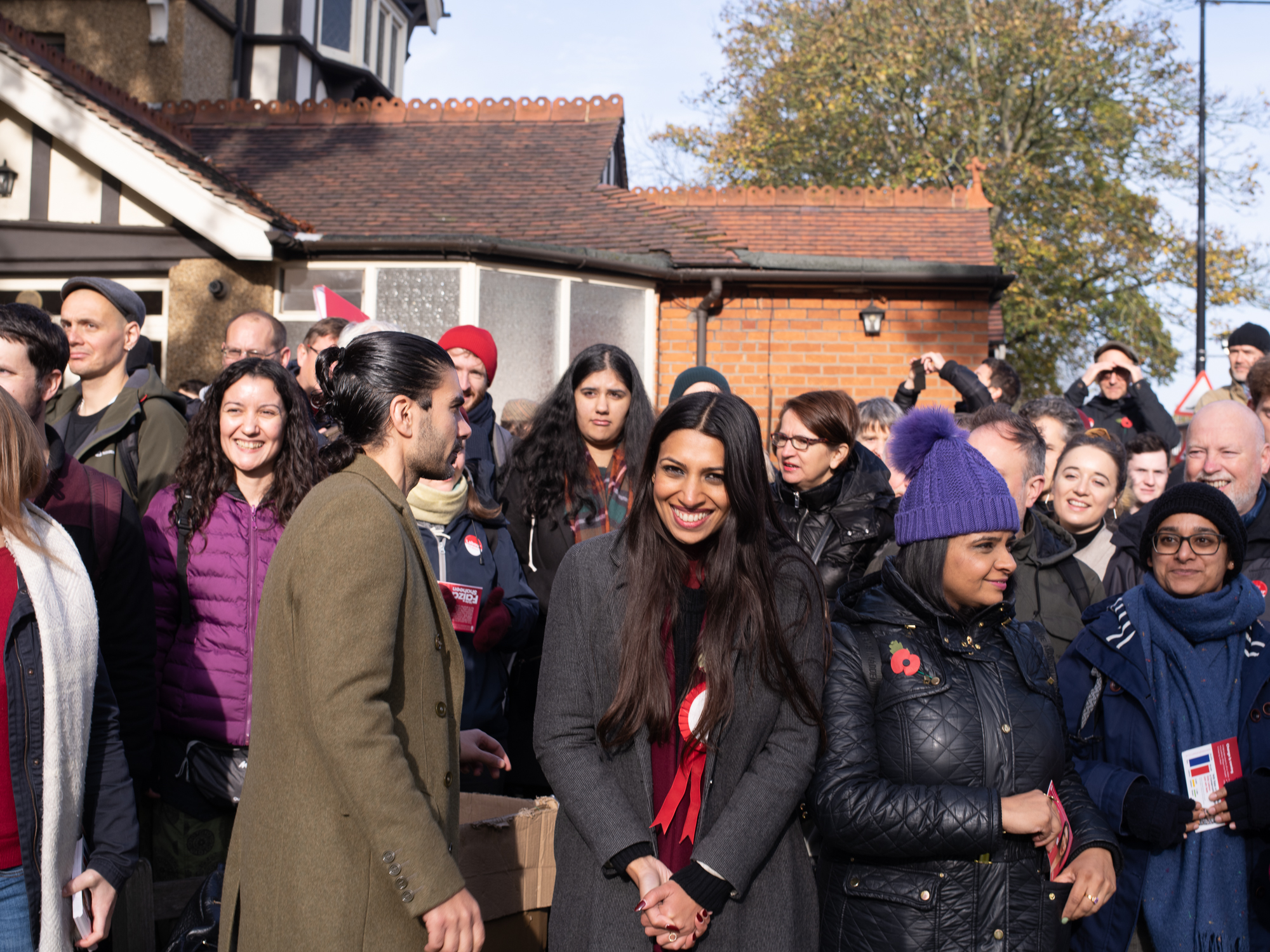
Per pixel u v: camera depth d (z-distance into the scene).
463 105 13.38
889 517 3.98
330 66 18.62
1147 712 2.82
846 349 10.99
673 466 2.40
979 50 24.50
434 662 2.28
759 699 2.37
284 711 2.16
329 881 2.09
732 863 2.23
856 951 2.37
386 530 2.18
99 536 2.99
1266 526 3.54
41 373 2.97
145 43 15.83
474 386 4.72
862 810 2.31
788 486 4.12
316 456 3.52
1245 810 2.70
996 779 2.38
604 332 10.73
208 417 3.44
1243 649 2.84
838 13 25.50
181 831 3.32
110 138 9.62
